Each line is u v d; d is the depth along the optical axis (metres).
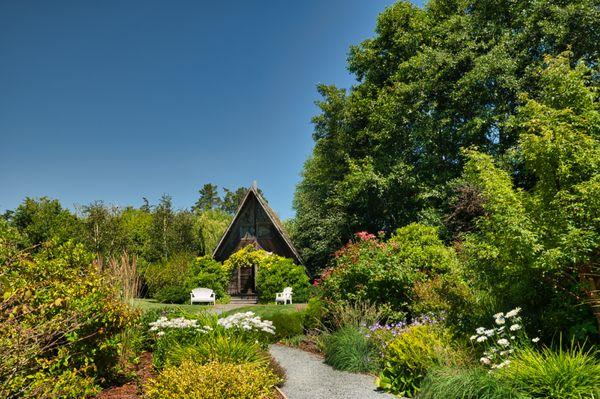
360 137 24.64
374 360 7.70
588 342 5.16
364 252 11.08
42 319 4.97
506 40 18.38
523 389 4.50
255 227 26.22
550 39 17.25
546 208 5.73
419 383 6.00
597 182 5.22
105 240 24.56
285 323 11.50
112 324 6.10
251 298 24.98
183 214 31.02
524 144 6.07
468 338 6.40
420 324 7.62
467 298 7.21
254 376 5.63
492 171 6.58
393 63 24.36
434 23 23.12
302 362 8.71
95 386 5.51
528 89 17.53
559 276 5.77
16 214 24.08
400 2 23.95
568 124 5.84
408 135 21.34
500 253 5.96
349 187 23.41
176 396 4.93
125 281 8.88
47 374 4.88
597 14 15.77
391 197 22.17
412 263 11.77
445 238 17.16
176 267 24.92
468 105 20.08
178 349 6.92
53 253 6.82
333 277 10.99
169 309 10.11
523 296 6.33
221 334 7.64
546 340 5.61
